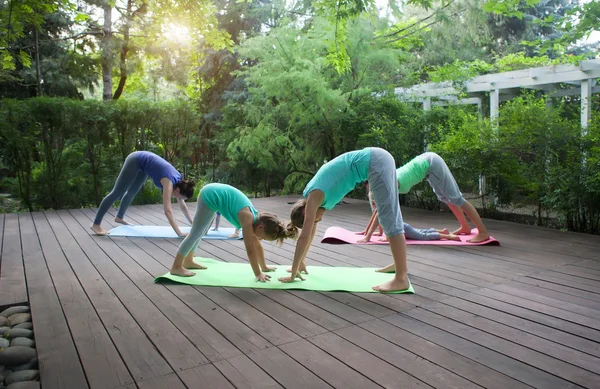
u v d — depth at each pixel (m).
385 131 7.25
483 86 7.82
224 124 10.37
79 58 11.33
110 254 4.27
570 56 6.85
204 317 2.65
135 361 2.10
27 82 10.98
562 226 5.63
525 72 7.16
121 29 10.80
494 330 2.43
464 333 2.39
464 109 7.46
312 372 1.98
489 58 12.59
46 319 2.63
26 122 7.07
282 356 2.14
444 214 6.57
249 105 9.15
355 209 7.23
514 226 5.59
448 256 4.12
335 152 8.45
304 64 7.96
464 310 2.74
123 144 7.93
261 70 8.61
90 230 5.49
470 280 3.38
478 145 5.86
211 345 2.27
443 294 3.05
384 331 2.43
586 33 6.05
